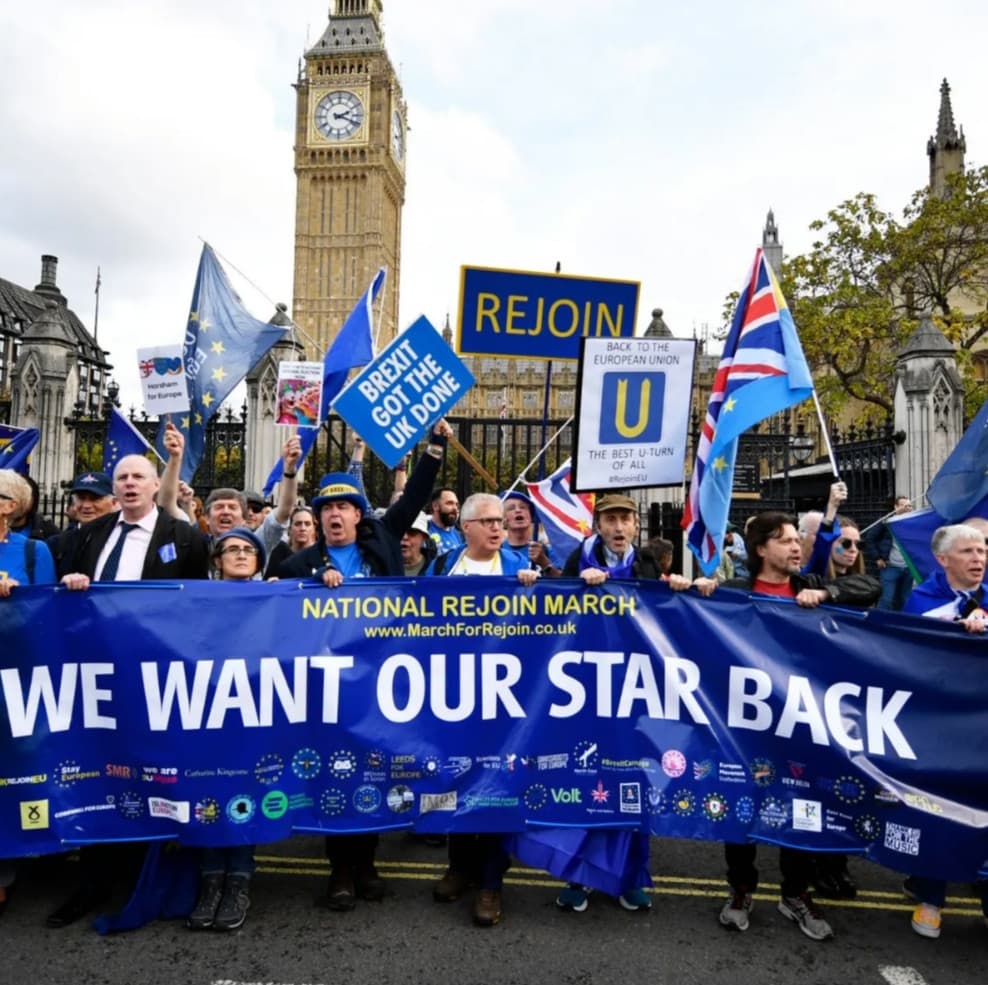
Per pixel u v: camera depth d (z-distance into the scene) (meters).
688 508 4.50
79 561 4.05
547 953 3.35
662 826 3.55
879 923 3.70
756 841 3.49
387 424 5.07
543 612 3.71
